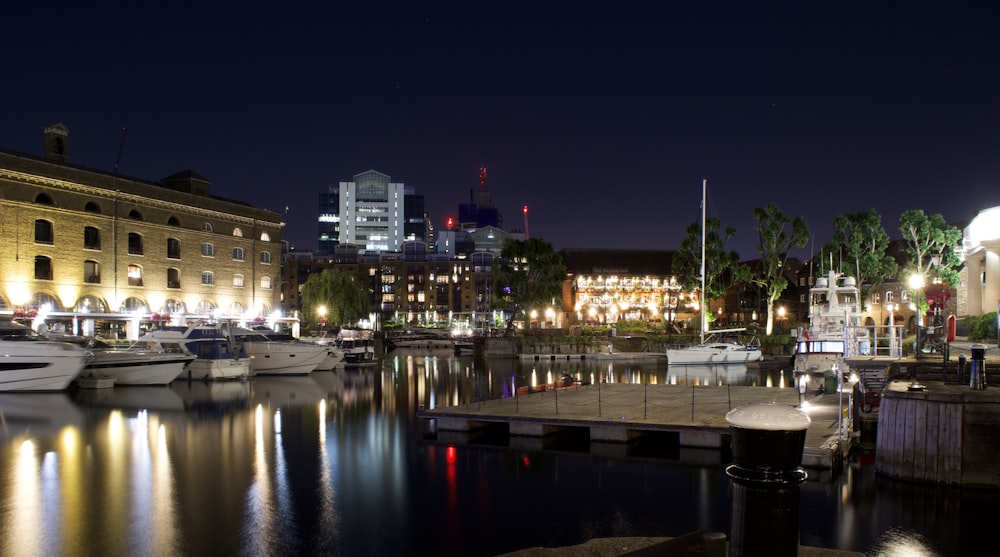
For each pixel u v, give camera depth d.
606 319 139.25
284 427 35.16
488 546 18.56
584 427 30.89
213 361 56.50
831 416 29.86
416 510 21.38
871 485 21.88
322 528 19.81
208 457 28.23
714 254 94.44
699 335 94.25
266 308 93.88
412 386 56.25
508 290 104.88
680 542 5.84
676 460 26.22
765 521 5.13
